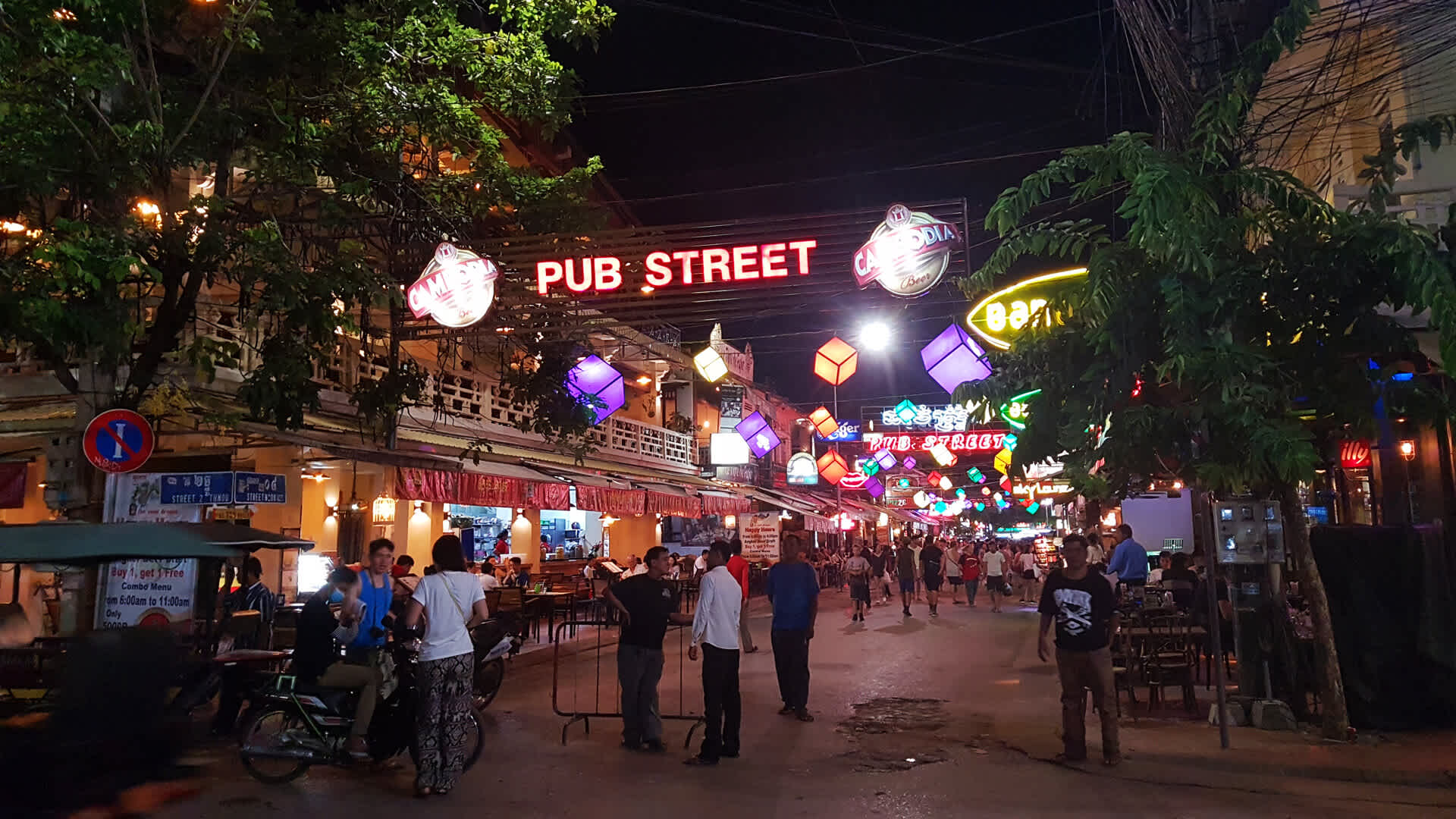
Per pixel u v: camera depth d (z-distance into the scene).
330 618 8.57
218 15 11.02
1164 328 9.16
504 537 23.58
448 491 15.92
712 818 6.97
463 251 11.21
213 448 14.73
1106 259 9.11
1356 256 8.52
